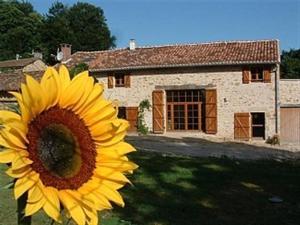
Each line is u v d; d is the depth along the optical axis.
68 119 1.93
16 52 80.44
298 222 10.86
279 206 12.21
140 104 36.03
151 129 35.81
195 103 35.16
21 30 80.69
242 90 33.31
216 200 12.50
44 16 86.75
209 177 15.52
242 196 13.09
